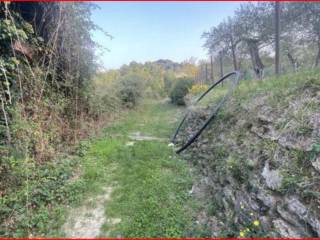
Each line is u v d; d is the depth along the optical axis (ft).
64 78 15.78
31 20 13.35
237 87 13.53
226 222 6.81
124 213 7.86
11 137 9.18
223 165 8.30
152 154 14.16
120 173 11.33
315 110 5.76
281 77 10.32
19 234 6.51
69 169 10.91
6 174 8.27
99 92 23.77
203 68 40.55
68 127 14.93
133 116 33.01
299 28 21.79
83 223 7.39
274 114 7.22
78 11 15.30
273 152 6.01
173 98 47.37
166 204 8.24
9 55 10.14
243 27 25.04
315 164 4.65
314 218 4.14
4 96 9.24
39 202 7.96
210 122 12.57
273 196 5.30
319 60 18.17
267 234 5.15
